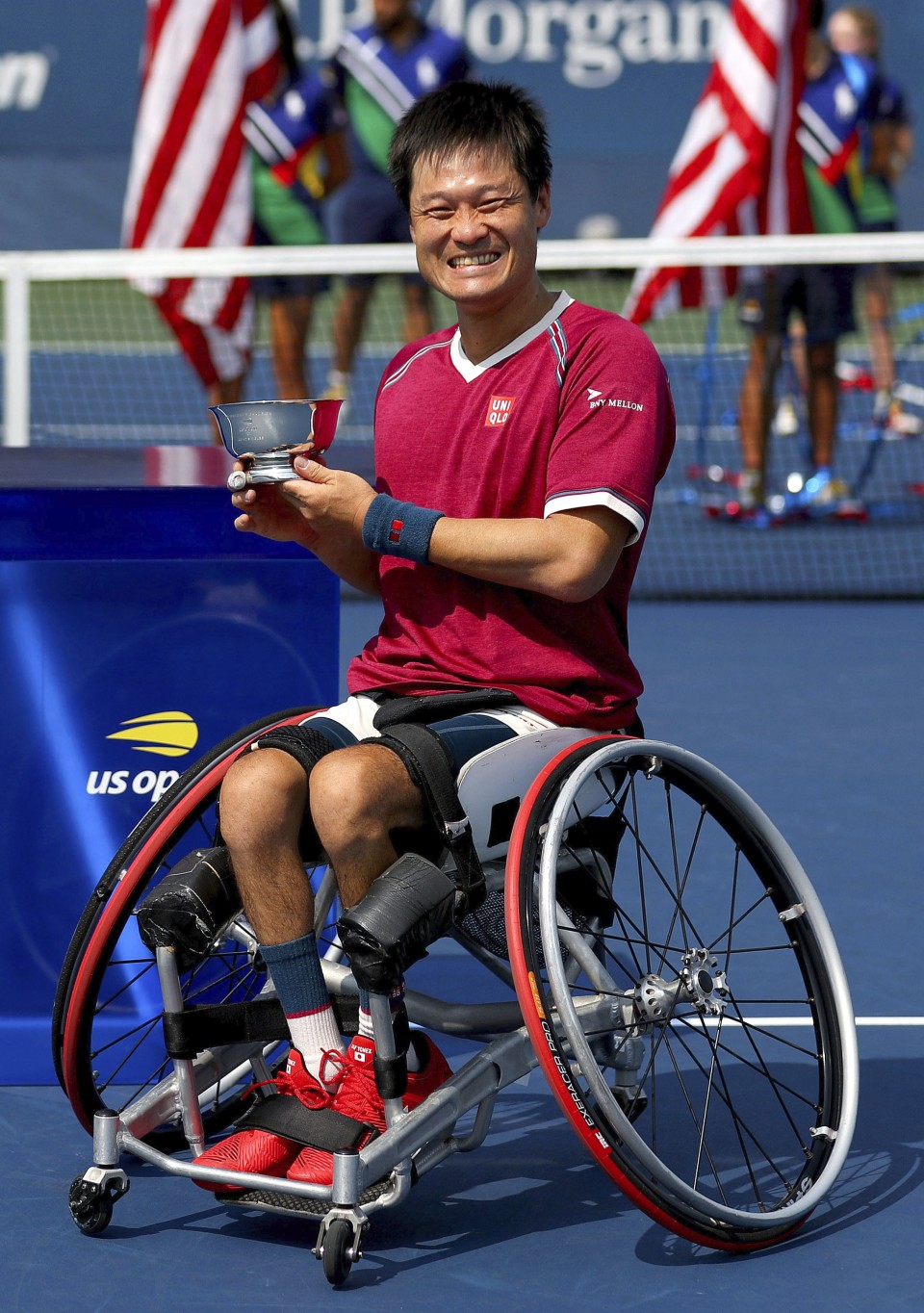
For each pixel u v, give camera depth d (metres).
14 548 6.82
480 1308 5.34
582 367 6.00
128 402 30.47
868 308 22.11
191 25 19.45
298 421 5.98
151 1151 5.80
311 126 21.61
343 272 16.95
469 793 5.69
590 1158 6.57
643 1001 6.09
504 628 6.06
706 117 20.42
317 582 7.11
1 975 7.22
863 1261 5.68
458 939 6.41
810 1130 6.44
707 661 16.09
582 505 5.79
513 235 5.96
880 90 22.98
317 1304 5.36
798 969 8.48
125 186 43.03
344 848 5.50
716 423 28.98
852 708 14.30
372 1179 5.49
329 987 6.32
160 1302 5.38
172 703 7.14
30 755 7.12
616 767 6.17
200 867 5.81
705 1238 5.52
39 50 42.38
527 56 43.03
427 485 6.23
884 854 10.35
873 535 21.81
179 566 7.06
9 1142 6.65
